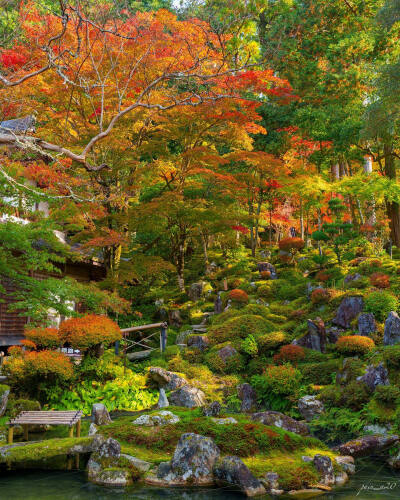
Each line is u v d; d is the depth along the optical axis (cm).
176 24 1467
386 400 1180
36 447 895
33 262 1116
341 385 1362
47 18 1352
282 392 1406
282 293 2266
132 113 1786
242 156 2114
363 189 2327
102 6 997
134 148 1908
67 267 2220
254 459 873
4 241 1088
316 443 995
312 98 2811
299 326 1816
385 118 1966
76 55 815
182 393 1472
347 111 2439
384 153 2627
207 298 2467
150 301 2517
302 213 3047
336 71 2567
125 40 1415
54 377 1464
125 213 1925
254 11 1088
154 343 2097
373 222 2544
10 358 1390
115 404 1478
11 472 880
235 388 1580
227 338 1867
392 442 1005
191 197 2514
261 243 3422
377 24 2178
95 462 857
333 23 2920
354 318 1708
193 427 957
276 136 3009
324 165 3212
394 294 1736
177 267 2672
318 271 2369
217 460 834
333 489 782
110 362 1641
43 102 1681
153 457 887
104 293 1436
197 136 2067
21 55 1329
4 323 1720
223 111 1797
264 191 3039
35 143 670
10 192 1074
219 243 3170
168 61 1435
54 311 2016
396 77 1881
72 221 1688
